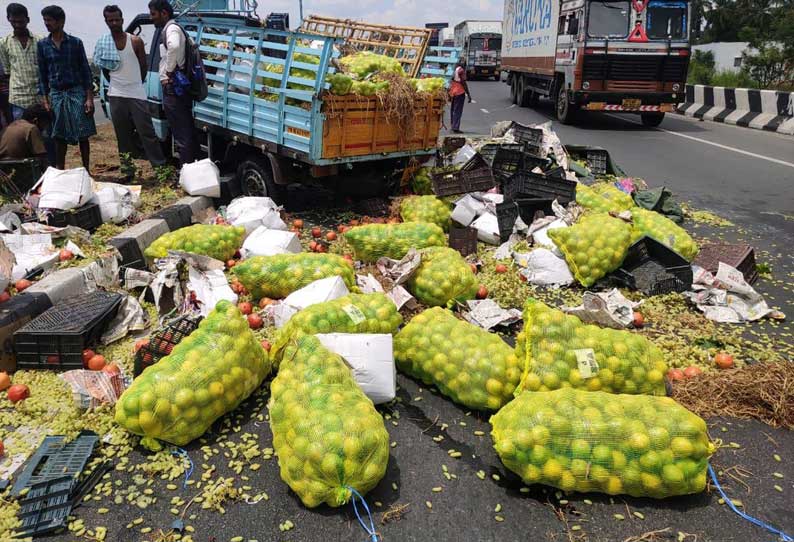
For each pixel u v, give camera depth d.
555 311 4.06
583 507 3.35
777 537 3.18
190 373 3.70
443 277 5.50
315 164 7.22
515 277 6.41
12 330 4.52
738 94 19.50
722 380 4.39
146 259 6.32
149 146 9.58
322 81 6.86
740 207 9.64
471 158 8.69
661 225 6.89
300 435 3.24
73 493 3.31
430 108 8.69
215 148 9.01
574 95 17.31
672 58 16.81
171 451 3.69
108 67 9.08
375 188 9.05
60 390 4.20
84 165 9.25
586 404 3.48
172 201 8.30
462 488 3.48
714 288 6.03
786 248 7.78
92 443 3.66
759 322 5.67
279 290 5.52
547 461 3.34
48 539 3.06
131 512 3.24
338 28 11.05
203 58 8.68
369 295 4.78
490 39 40.44
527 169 9.05
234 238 6.44
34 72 8.74
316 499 3.17
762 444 3.90
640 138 16.12
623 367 3.93
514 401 3.67
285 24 12.07
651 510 3.34
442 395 4.38
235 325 4.02
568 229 6.30
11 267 5.09
